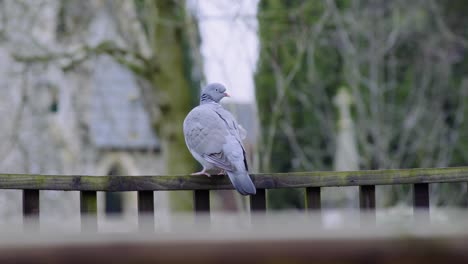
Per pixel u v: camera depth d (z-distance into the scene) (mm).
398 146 17547
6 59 16906
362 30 15977
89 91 21234
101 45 14164
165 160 15680
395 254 1562
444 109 19641
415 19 17312
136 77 16594
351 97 17734
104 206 23422
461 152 18609
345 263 1558
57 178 4277
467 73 19938
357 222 1723
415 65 18453
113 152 22391
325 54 18172
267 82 17016
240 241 1530
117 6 15289
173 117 15312
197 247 1524
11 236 1477
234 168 4859
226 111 6262
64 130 18266
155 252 1512
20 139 16141
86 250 1486
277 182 4605
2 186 4230
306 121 19016
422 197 4590
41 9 15648
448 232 1562
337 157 17781
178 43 15328
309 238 1545
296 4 16719
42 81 17812
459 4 20625
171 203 15586
